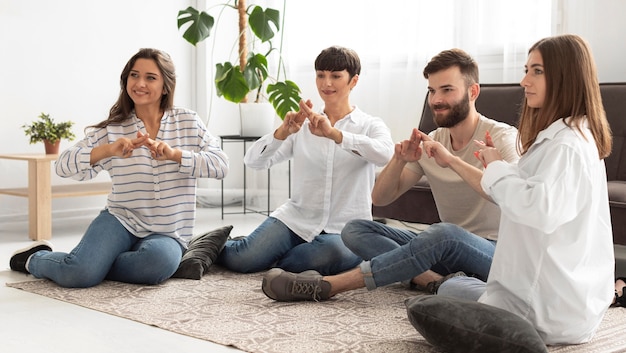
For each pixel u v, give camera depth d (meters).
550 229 1.85
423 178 3.65
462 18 4.52
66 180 5.02
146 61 2.97
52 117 4.94
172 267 2.97
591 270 2.02
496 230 2.71
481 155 2.03
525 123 2.05
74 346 2.15
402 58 4.81
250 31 5.72
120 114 3.04
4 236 4.34
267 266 3.23
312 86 5.38
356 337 2.21
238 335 2.23
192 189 3.12
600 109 1.95
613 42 4.01
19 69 4.77
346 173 3.15
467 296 2.25
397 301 2.69
